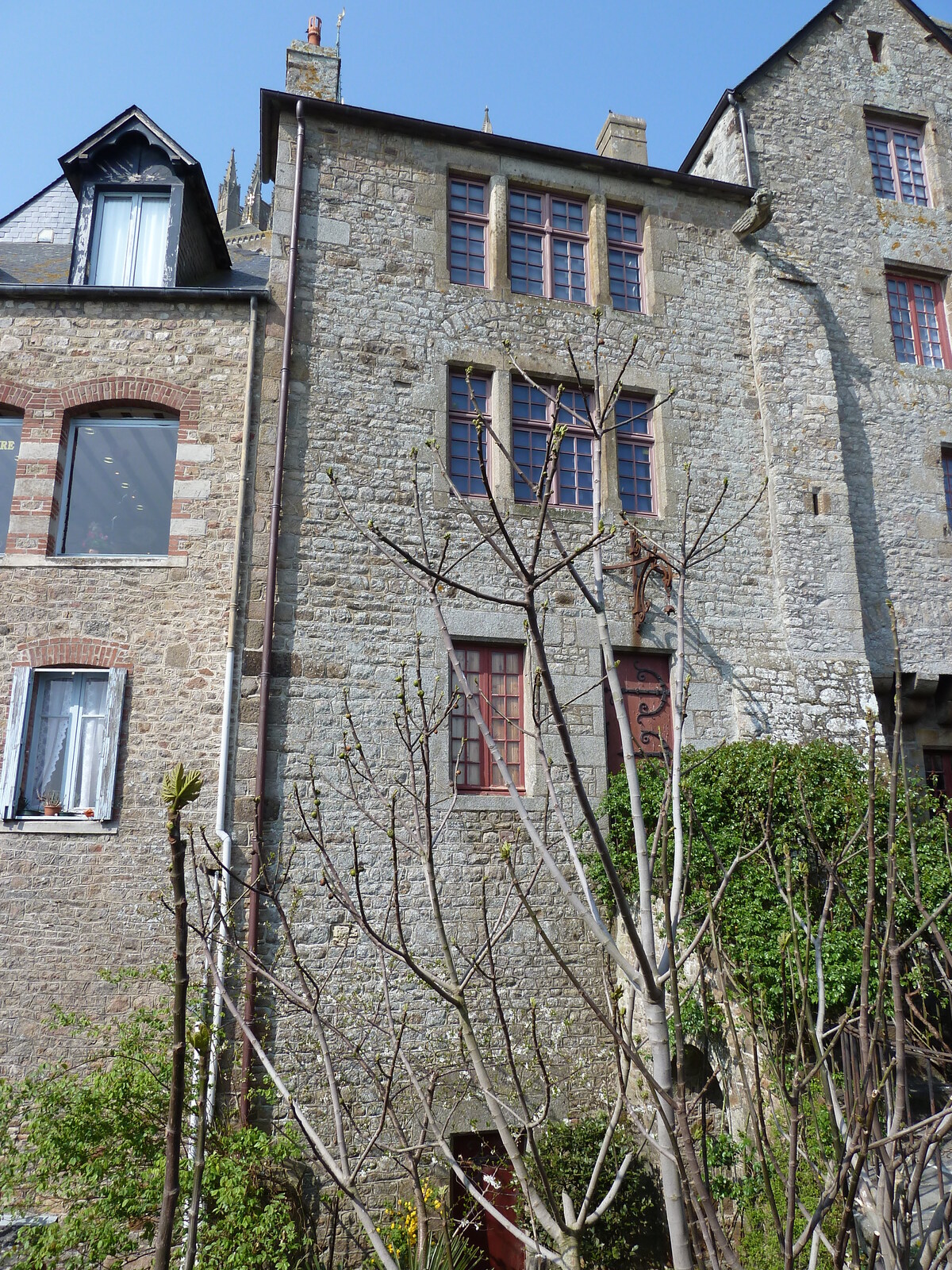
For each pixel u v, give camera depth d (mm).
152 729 8195
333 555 8797
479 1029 7887
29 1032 7426
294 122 9906
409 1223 6758
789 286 11141
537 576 3020
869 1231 3395
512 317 10086
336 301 9508
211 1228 5637
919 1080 6004
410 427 9383
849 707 9812
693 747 9180
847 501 10555
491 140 10383
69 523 9062
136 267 9719
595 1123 7594
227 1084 7137
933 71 12930
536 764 8789
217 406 9047
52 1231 5418
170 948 7637
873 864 2684
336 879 3516
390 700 8555
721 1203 6156
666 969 2969
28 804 8117
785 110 12055
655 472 10234
